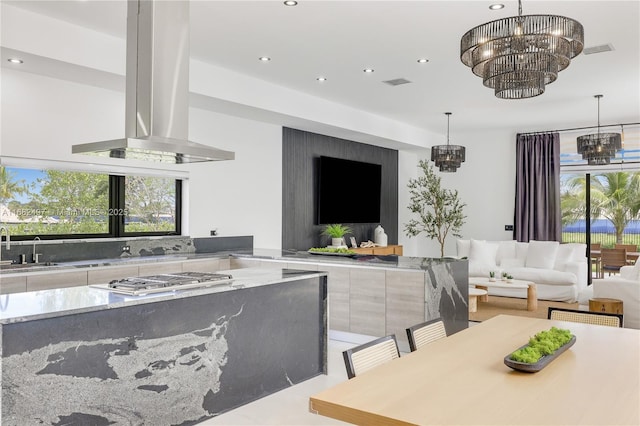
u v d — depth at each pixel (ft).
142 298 9.11
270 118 21.76
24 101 14.97
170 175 19.03
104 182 17.61
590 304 19.34
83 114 16.33
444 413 5.31
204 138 20.10
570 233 29.76
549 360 7.01
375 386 6.18
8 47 12.79
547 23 8.70
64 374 8.40
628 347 7.99
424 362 7.19
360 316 16.44
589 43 15.51
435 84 20.33
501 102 23.45
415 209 31.68
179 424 10.21
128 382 9.36
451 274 16.56
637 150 27.66
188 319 10.46
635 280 19.85
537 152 30.27
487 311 22.41
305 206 25.30
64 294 9.58
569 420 5.12
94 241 16.74
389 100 23.12
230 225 21.30
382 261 16.61
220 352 11.12
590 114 26.11
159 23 10.76
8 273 13.10
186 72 11.19
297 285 13.26
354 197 28.30
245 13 13.33
